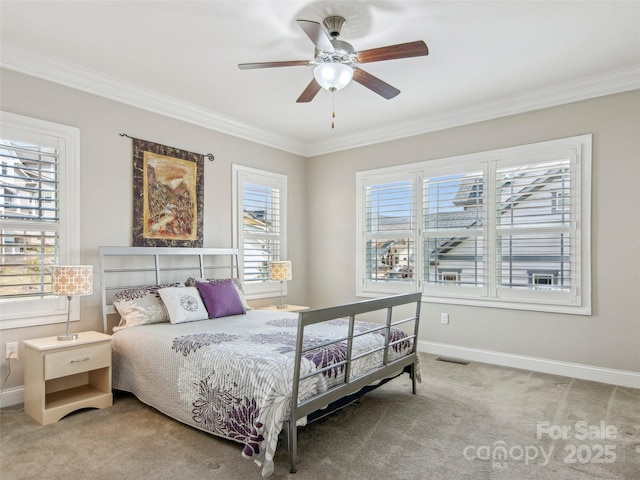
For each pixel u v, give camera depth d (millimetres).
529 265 3857
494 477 2008
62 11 2498
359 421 2682
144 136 3811
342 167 5285
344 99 3945
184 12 2516
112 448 2303
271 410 2000
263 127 4836
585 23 2631
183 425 2607
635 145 3350
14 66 2988
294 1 2395
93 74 3363
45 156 3166
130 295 3342
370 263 5000
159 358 2711
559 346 3697
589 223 3539
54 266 2951
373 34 2771
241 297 4020
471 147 4234
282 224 5258
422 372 3779
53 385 3029
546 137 3775
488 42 2873
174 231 4027
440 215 4430
